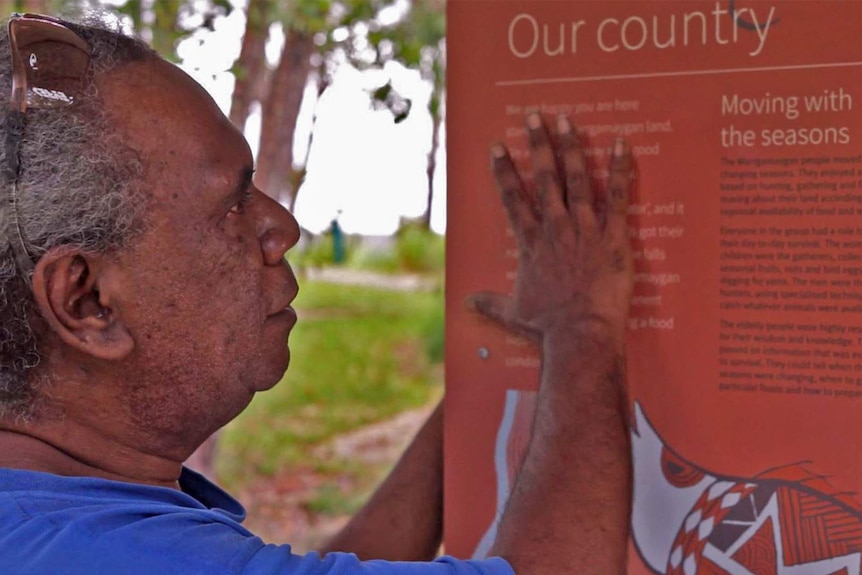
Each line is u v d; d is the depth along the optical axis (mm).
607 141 1097
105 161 906
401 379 7078
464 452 1188
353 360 7336
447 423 1195
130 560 859
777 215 1037
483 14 1150
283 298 1056
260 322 1027
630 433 1063
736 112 1048
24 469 931
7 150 890
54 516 877
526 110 1133
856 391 1015
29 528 867
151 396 982
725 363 1065
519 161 1136
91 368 953
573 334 1072
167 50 3150
